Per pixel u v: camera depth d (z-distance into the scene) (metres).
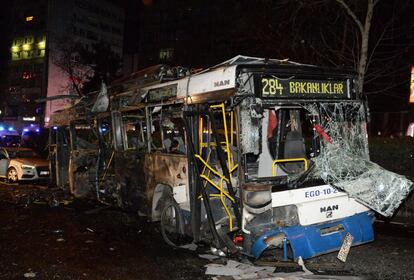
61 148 13.66
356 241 6.52
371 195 6.23
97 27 86.38
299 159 6.68
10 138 39.25
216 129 6.46
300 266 6.00
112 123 9.80
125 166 9.41
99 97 10.26
